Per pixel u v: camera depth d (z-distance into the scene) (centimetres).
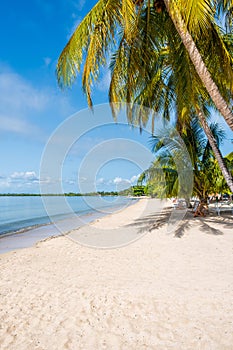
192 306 329
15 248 877
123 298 367
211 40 516
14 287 440
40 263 607
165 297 361
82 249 752
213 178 1262
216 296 353
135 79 653
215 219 1166
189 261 541
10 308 355
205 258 556
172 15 384
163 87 834
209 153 1228
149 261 565
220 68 556
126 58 603
